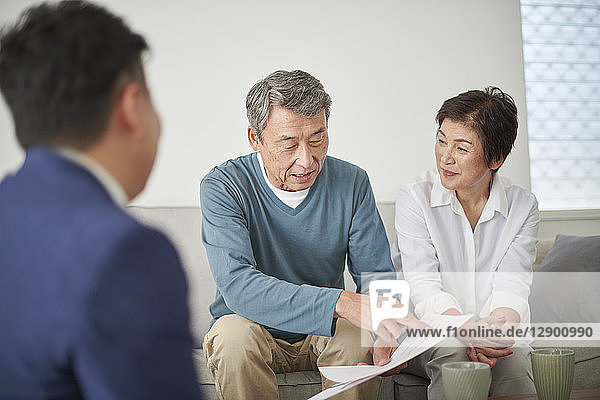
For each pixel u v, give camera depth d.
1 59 0.72
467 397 1.18
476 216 1.88
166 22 2.76
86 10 0.73
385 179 2.91
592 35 3.17
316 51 2.88
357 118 2.89
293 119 1.64
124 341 0.62
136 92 0.73
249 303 1.59
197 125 2.77
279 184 1.78
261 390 1.58
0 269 0.66
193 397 0.66
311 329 1.54
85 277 0.62
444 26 2.99
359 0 2.91
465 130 1.73
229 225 1.71
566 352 1.30
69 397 0.65
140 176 0.77
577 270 1.94
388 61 2.93
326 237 1.84
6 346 0.64
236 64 2.81
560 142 3.14
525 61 3.13
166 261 0.66
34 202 0.68
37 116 0.70
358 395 1.58
